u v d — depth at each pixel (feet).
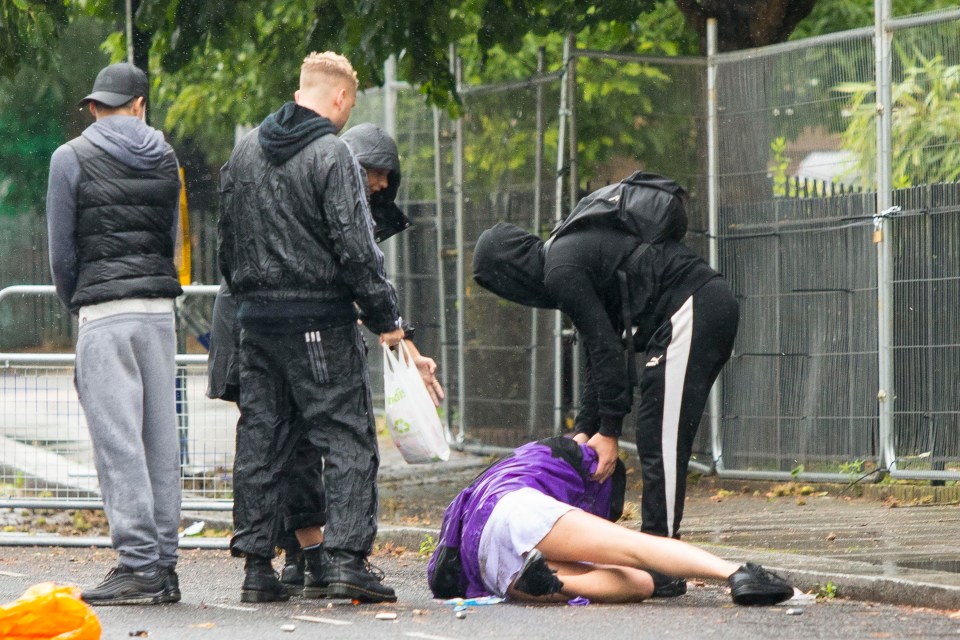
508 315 140.77
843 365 115.14
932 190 109.81
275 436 71.51
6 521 114.21
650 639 60.03
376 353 180.34
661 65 125.80
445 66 139.95
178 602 72.08
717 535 94.79
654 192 76.38
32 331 214.69
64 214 69.46
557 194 130.00
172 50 144.25
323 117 70.28
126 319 70.28
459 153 145.28
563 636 60.80
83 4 143.43
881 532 93.71
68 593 57.98
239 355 73.05
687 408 75.05
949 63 110.22
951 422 109.29
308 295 69.41
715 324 75.05
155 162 71.20
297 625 64.18
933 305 109.81
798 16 141.38
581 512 71.20
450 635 61.11
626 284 75.36
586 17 150.51
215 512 108.37
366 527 69.92
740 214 121.39
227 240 71.26
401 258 163.84
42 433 103.86
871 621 64.85
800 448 118.01
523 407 139.85
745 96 121.08
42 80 331.16
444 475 138.31
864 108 114.01
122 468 70.03
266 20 171.73
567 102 128.67
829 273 115.75
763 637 60.44
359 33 133.90
